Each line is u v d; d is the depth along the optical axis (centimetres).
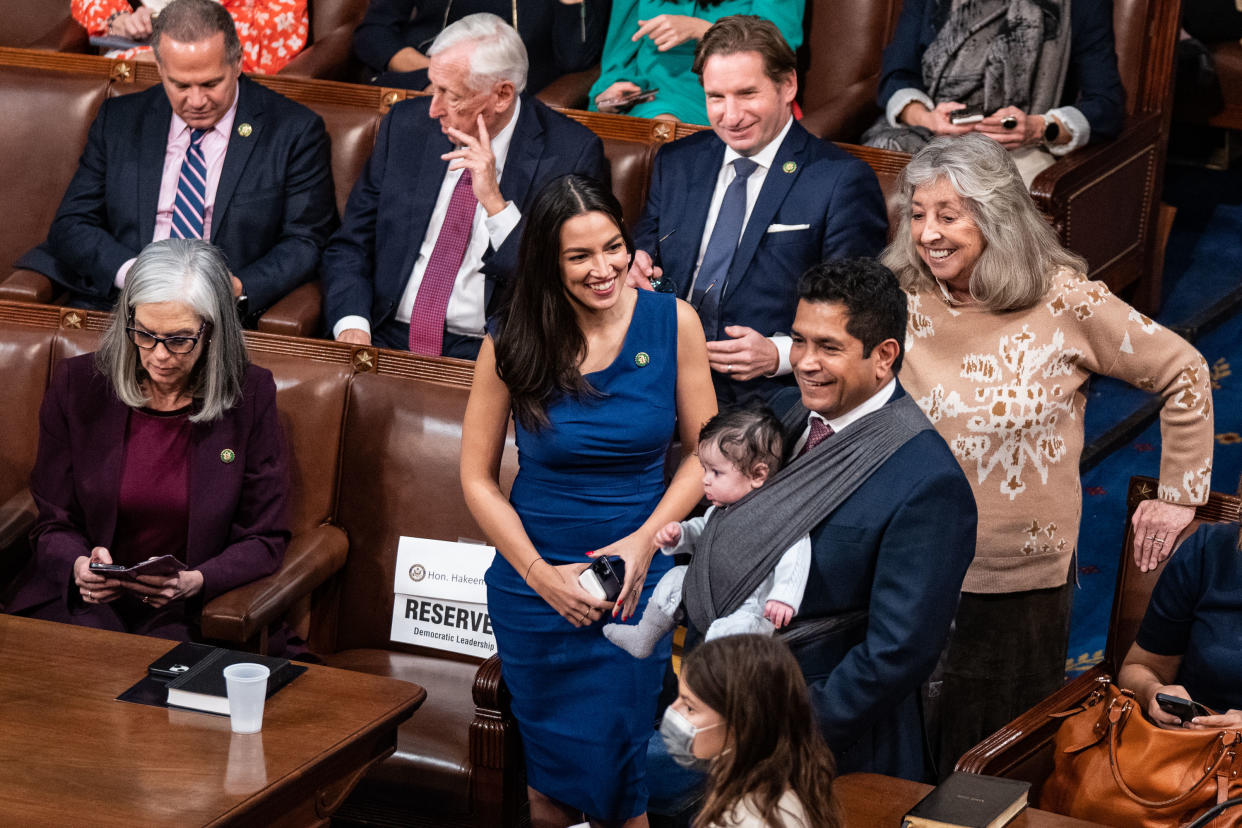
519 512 1127
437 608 1342
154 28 1662
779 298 1431
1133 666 1108
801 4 1895
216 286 1284
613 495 1103
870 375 953
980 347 1166
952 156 1128
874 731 1008
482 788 1170
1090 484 1792
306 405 1391
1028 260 1130
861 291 936
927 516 940
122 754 967
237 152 1678
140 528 1329
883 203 1448
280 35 2050
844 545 959
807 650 974
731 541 983
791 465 978
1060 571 1195
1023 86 1728
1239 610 1046
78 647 1134
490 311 1566
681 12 1880
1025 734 1040
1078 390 1191
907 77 1795
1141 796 995
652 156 1631
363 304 1617
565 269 1035
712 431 1005
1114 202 1820
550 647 1110
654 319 1095
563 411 1086
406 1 2005
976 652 1198
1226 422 1864
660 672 1120
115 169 1703
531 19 1925
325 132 1708
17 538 1383
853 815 888
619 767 1103
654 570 1130
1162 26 1870
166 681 1077
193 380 1310
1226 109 2208
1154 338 1130
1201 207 2320
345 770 1023
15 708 1027
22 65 1861
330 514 1388
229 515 1320
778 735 707
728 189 1456
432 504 1355
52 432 1336
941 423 1178
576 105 1898
